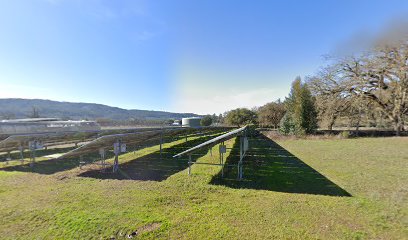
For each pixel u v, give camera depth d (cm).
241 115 4947
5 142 938
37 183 687
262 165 965
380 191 594
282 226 396
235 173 810
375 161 1004
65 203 512
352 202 512
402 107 2127
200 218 428
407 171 812
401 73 1933
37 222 424
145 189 611
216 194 571
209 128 3169
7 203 517
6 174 809
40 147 1030
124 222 413
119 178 749
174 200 527
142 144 1792
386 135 2275
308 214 446
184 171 809
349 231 380
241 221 416
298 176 767
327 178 736
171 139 2195
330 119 2525
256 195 564
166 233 375
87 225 405
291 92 2622
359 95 2300
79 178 745
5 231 395
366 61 2120
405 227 394
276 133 2684
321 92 2514
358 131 2395
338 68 2361
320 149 1434
